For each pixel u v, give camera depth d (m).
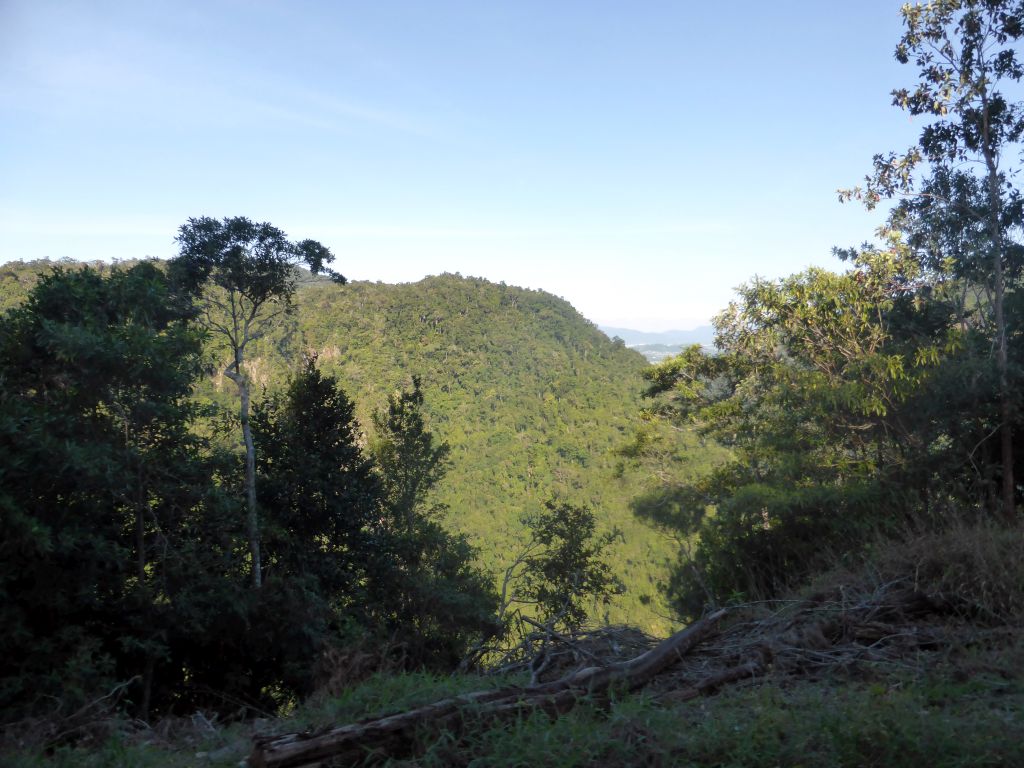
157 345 11.73
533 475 70.00
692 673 4.67
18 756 4.46
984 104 13.29
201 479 13.02
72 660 9.19
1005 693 3.92
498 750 3.33
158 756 4.19
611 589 26.03
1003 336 11.71
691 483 24.38
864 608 5.41
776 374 16.42
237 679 13.38
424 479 26.03
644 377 27.58
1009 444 10.61
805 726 3.41
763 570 11.66
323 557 18.11
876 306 15.62
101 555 10.65
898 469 11.88
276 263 18.44
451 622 19.33
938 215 14.59
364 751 3.45
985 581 5.28
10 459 9.69
